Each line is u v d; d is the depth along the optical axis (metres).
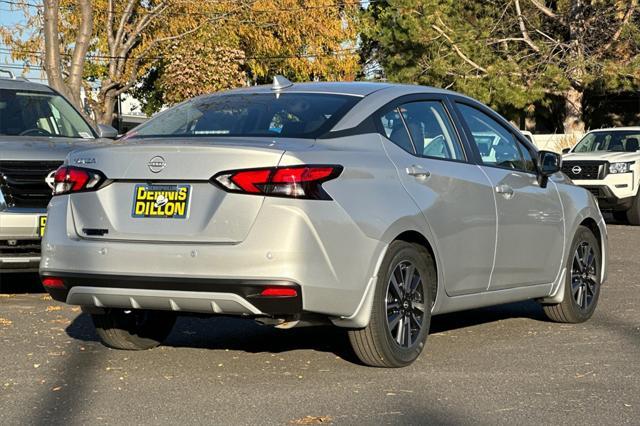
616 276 12.23
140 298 6.37
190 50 41.31
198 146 6.27
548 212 8.35
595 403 5.95
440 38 40.53
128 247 6.33
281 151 6.18
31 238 9.98
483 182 7.57
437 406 5.85
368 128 6.83
